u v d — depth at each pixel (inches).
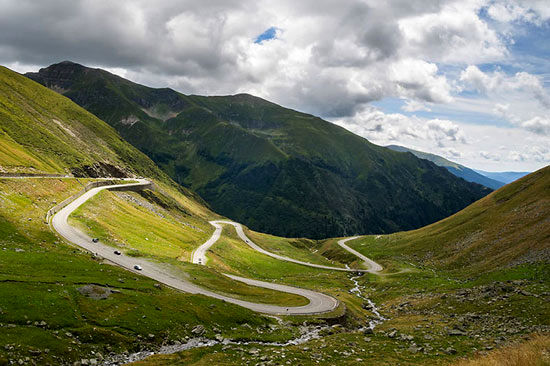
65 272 2426.2
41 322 1643.7
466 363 1269.7
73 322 1743.4
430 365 1528.1
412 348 1892.2
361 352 1847.9
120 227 4803.2
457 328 2284.7
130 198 7386.8
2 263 2268.7
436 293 3818.9
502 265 4416.8
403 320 2952.8
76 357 1515.7
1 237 2876.5
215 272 3961.6
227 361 1632.6
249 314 2603.3
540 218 5310.0
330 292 4451.3
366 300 4498.0
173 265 3713.1
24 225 3378.4
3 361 1307.8
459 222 7357.3
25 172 5748.0
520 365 1056.8
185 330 2054.6
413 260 6550.2
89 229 4131.4
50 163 7815.0
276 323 2632.9
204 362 1606.8
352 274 6461.6
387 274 5821.9
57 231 3742.6
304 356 1734.7
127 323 1898.4
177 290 2913.4
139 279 2829.7
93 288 2174.0
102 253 3472.0
